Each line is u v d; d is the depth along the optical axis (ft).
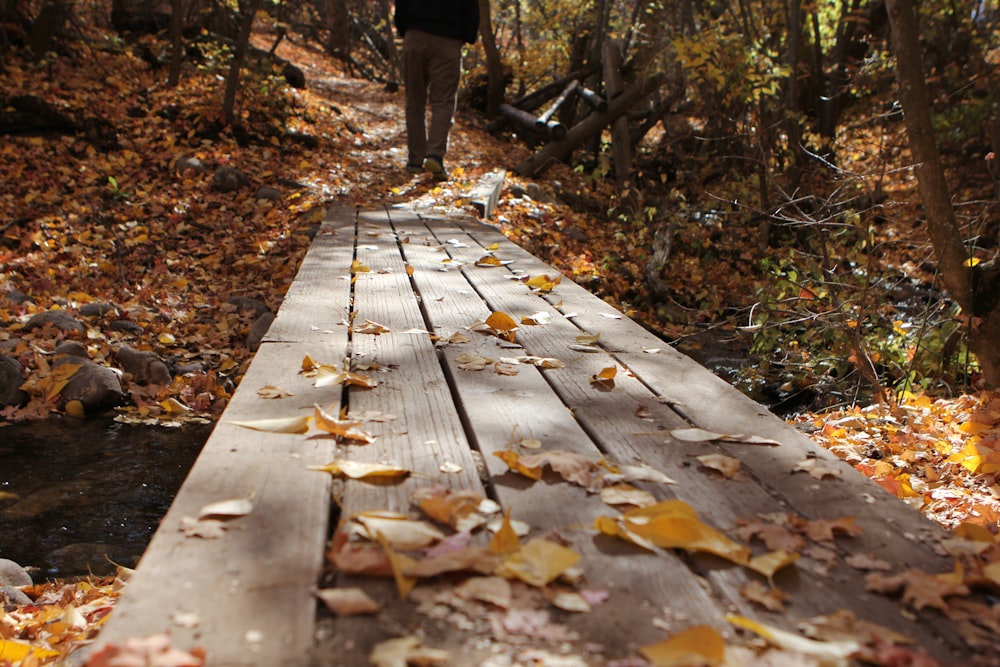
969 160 37.52
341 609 4.28
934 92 37.58
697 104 40.34
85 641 7.91
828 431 15.80
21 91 33.01
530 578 4.61
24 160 29.99
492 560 4.79
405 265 16.67
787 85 35.65
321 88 51.01
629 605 4.51
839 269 28.71
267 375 8.47
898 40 18.56
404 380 8.55
